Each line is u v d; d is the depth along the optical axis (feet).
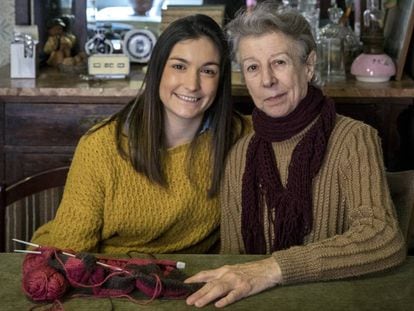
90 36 9.73
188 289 4.69
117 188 5.92
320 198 5.65
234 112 6.51
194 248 6.27
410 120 8.91
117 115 6.16
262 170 5.82
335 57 8.81
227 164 6.09
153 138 5.90
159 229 6.05
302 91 5.70
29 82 8.52
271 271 4.80
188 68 5.84
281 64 5.62
